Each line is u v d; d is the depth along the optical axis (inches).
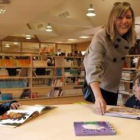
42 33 406.9
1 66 260.1
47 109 59.3
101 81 64.3
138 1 230.8
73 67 308.0
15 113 52.5
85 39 461.7
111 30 60.2
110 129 42.6
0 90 263.6
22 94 272.7
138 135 40.1
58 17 304.3
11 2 194.4
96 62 59.6
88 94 68.6
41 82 288.4
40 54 294.2
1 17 257.6
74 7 309.0
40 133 40.7
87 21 318.7
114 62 66.4
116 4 60.9
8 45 501.0
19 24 304.5
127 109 60.5
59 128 43.6
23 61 274.4
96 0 270.2
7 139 37.7
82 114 55.0
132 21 61.2
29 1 191.5
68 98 292.4
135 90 91.9
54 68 296.0
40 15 256.4
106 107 60.4
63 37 434.3
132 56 221.3
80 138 38.1
